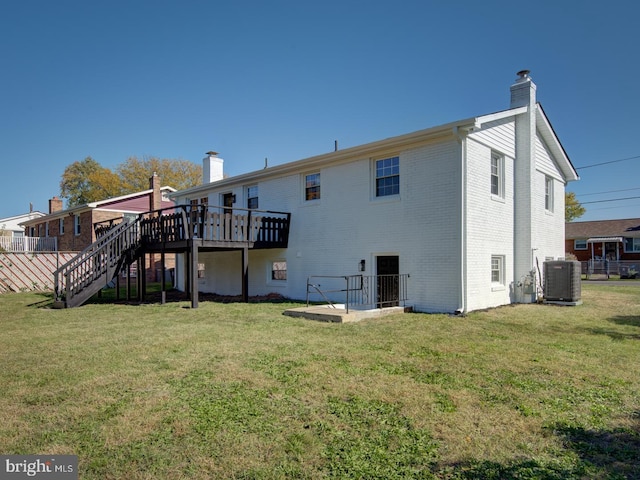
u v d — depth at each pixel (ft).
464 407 11.96
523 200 38.55
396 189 35.60
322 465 8.75
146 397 12.76
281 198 46.26
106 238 41.83
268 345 19.84
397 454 9.21
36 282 58.95
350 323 26.27
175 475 8.34
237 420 11.00
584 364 16.44
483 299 33.35
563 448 9.55
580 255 108.47
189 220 36.17
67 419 11.17
